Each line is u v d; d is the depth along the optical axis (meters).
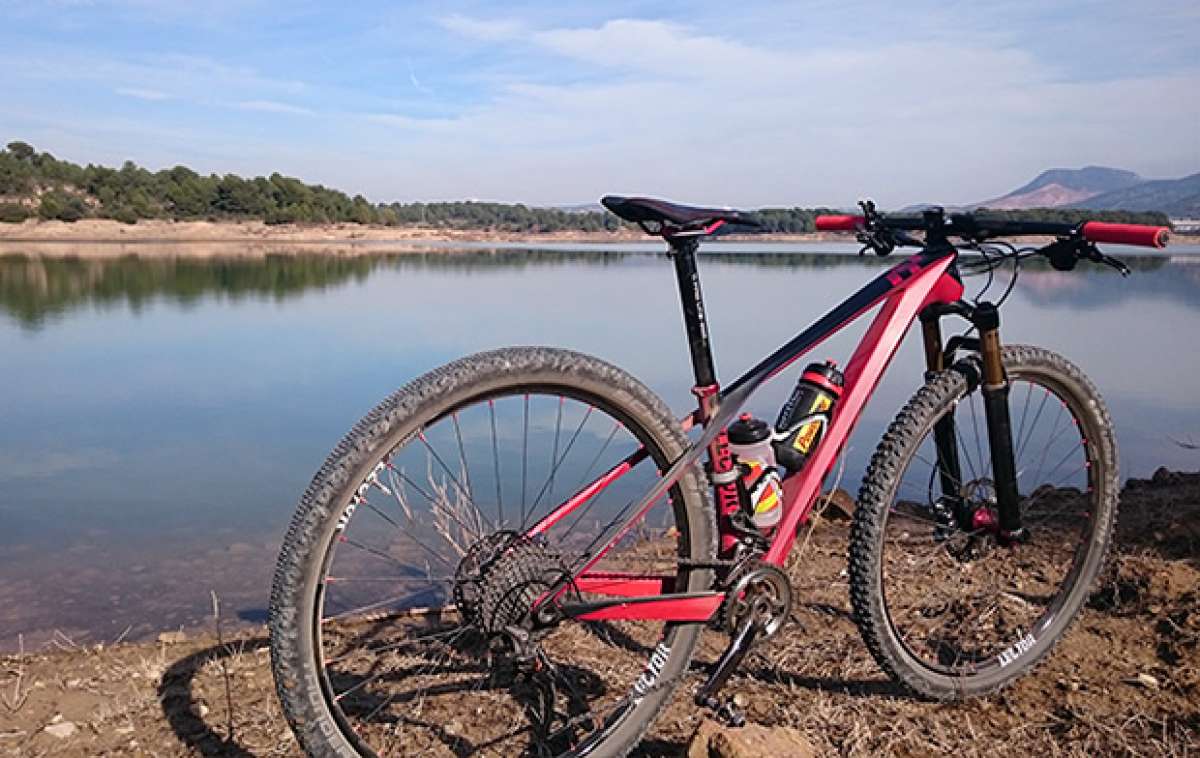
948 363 2.52
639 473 3.27
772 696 2.36
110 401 7.22
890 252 2.57
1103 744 2.10
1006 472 2.43
